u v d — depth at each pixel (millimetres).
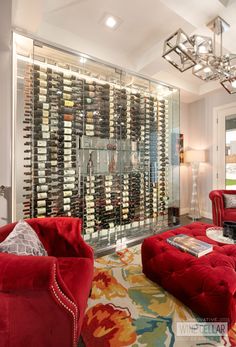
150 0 1919
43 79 2340
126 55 2861
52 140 2414
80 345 1187
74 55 2432
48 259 882
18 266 840
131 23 2238
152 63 2738
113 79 2908
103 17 2150
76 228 1567
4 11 1581
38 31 2156
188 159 4113
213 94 3994
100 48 2633
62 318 890
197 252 1532
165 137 3475
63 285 909
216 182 3979
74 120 2572
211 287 1276
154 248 1753
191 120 4453
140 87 3186
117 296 1610
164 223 3467
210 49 1943
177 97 3604
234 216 2799
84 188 2666
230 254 1550
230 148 3783
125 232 3021
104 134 2834
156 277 1708
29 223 1543
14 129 2100
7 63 2051
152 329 1296
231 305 1221
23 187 2217
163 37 2480
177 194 3617
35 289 814
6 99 2066
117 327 1310
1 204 2059
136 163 3158
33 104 2275
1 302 847
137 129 3164
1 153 2072
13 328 866
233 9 1854
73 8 2014
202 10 1877
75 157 2592
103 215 2812
